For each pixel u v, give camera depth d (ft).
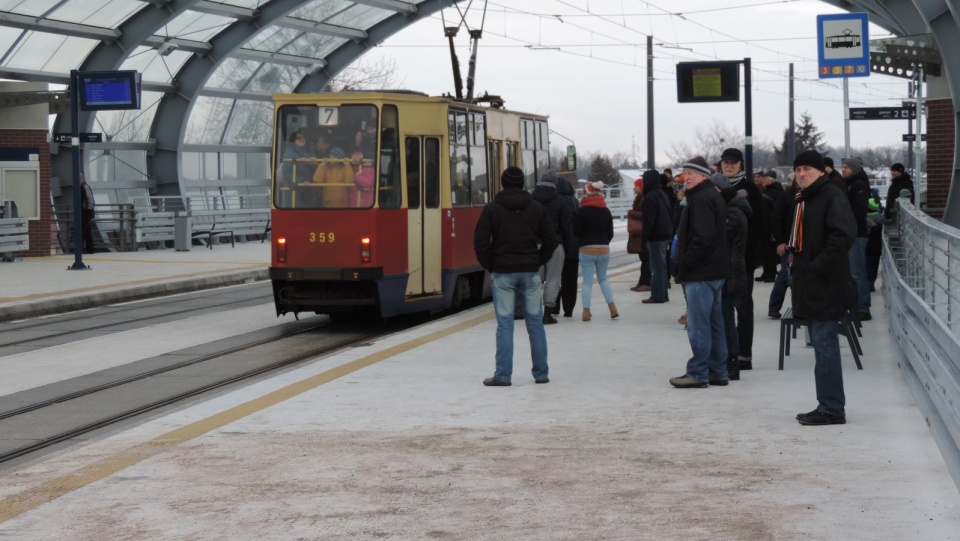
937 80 86.63
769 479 22.21
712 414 28.91
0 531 19.90
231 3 109.09
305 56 129.90
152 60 113.39
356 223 50.96
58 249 108.78
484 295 61.87
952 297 25.75
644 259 64.64
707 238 32.14
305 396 32.35
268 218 129.49
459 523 19.85
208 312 62.34
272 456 25.07
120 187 115.96
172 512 20.86
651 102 154.81
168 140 119.24
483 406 30.66
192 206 126.11
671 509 20.34
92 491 22.40
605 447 25.39
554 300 49.21
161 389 38.01
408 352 40.91
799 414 27.50
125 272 82.89
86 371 41.98
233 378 40.04
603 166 363.56
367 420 28.91
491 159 62.08
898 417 27.76
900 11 92.73
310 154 51.62
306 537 19.25
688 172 32.42
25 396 36.94
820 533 18.71
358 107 51.44
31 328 55.67
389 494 21.81
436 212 54.03
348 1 118.21
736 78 56.49
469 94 74.33
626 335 45.19
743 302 35.88
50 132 108.58
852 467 22.97
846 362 36.63
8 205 96.27
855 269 47.26
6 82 100.73
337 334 52.54
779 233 48.65
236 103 130.52
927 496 20.71
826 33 48.73
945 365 24.09
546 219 33.99
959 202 72.08
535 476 22.94
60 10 95.91
